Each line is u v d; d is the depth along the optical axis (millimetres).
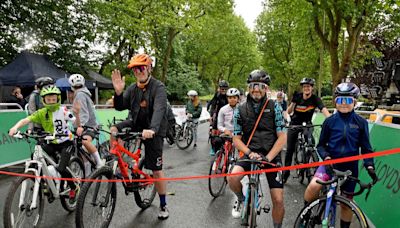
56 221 4305
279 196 3516
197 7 22266
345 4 12906
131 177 4348
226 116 6316
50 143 4242
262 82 3557
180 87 35500
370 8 13000
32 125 5152
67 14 18797
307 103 6273
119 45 22969
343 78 15406
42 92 4281
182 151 10227
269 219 4500
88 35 19750
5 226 3373
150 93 4117
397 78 11891
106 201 3766
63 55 18922
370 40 19953
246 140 3729
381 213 3666
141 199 4680
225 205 5059
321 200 3121
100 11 19594
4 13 16719
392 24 15562
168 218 4473
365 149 3443
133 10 19703
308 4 15656
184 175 7000
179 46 36719
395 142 3959
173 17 21016
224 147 5629
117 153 3975
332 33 15742
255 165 3523
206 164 8195
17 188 3484
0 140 6695
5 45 17156
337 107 3525
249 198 3557
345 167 3516
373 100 14172
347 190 3496
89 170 5027
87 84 15750
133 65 4008
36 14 17562
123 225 4207
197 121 11164
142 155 4738
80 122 5488
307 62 28328
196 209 4852
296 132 6359
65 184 4352
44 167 3854
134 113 4215
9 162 6848
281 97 10977
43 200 3920
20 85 13078
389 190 3666
